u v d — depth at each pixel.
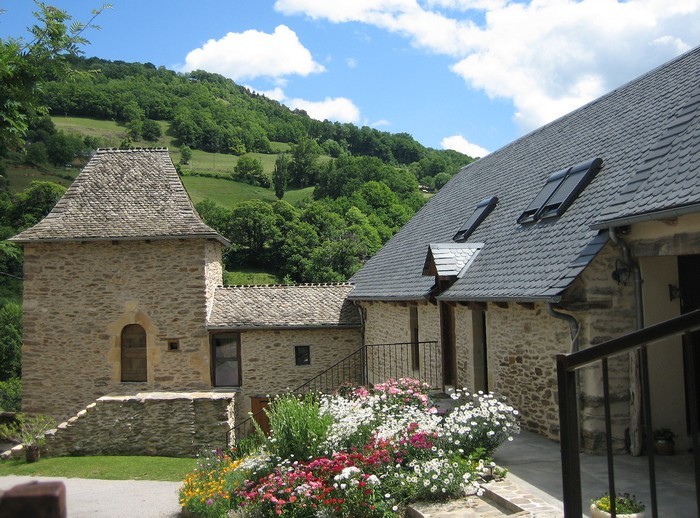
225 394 17.70
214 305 19.75
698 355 9.33
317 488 7.91
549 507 6.82
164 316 18.88
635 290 9.08
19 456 16.80
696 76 10.72
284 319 19.42
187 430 16.88
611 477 3.19
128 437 16.89
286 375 19.52
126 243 18.92
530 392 10.62
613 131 12.32
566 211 11.16
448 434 8.50
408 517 7.45
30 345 18.83
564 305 9.05
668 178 8.08
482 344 12.88
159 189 20.05
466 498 7.64
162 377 18.81
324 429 9.43
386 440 8.54
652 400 9.09
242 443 15.59
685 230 7.70
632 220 8.02
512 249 12.10
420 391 11.48
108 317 18.86
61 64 6.79
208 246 19.41
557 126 16.19
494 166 18.72
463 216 17.02
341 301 20.75
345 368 19.86
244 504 8.93
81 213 19.30
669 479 7.80
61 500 1.56
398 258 19.47
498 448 9.61
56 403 18.73
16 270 36.59
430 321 14.95
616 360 9.22
